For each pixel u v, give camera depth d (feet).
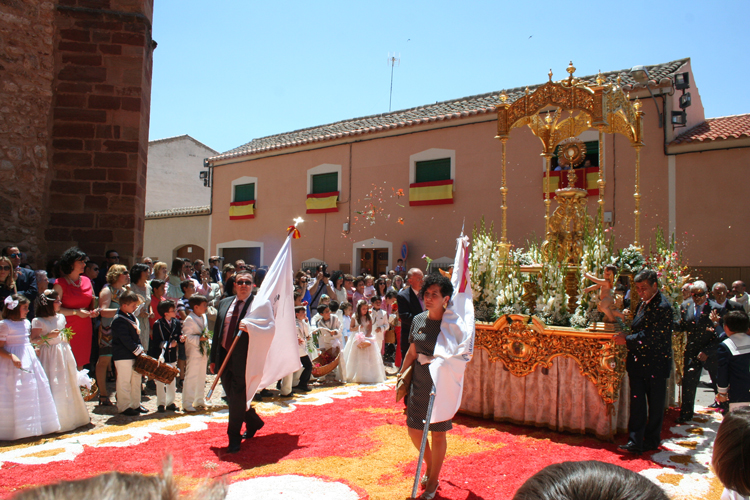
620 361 17.78
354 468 14.85
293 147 63.72
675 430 19.69
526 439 17.92
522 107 23.81
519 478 14.28
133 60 33.22
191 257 75.15
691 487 13.75
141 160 34.14
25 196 31.04
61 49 32.30
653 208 41.11
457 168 51.29
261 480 13.76
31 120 31.37
